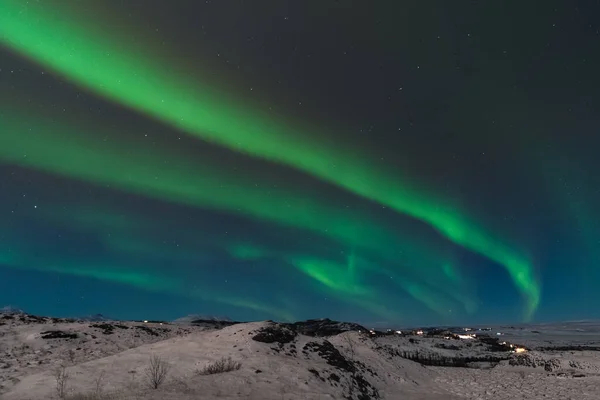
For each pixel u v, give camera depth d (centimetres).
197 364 1466
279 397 1043
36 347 2170
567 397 1706
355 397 1430
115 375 1283
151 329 3331
